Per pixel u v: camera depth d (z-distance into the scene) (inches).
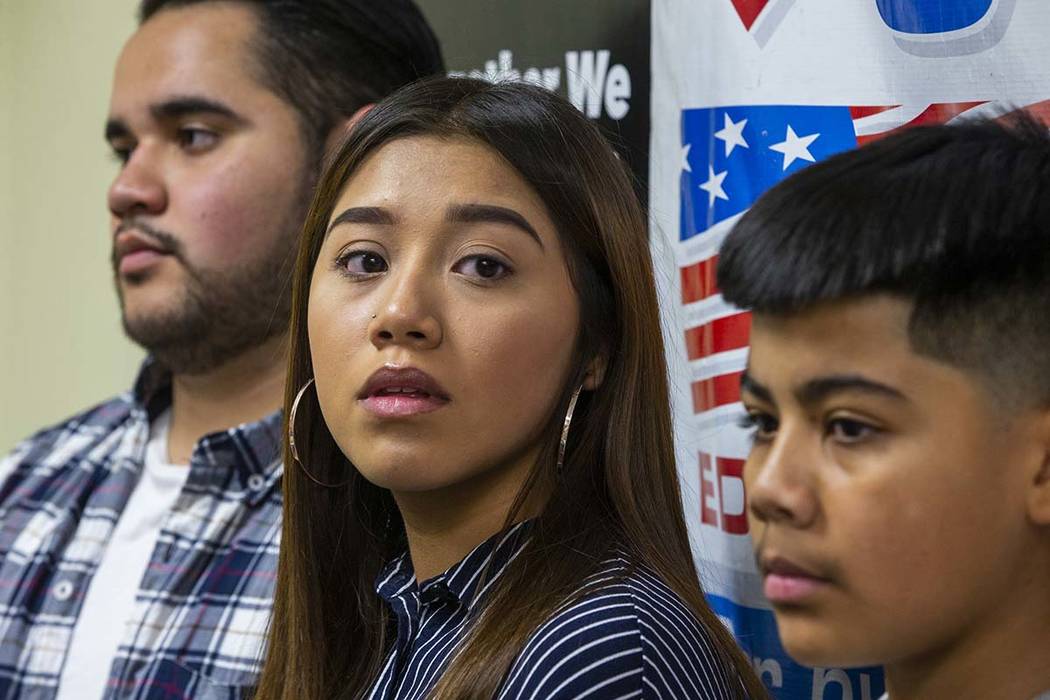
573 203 59.8
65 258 129.8
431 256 57.4
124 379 127.9
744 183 74.2
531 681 53.1
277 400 91.7
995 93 67.7
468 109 60.4
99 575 89.7
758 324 41.5
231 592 83.7
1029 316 39.0
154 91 89.7
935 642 39.5
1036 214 39.9
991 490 38.8
